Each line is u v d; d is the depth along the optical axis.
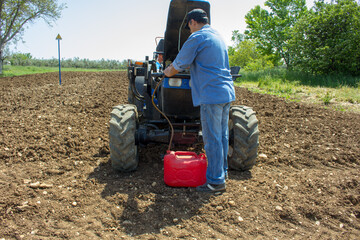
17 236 2.42
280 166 4.20
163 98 3.49
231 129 3.82
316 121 6.57
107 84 12.71
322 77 13.34
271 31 20.08
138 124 3.98
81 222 2.66
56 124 5.96
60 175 3.73
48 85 12.41
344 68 13.48
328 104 8.73
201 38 2.92
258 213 2.84
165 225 2.64
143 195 3.10
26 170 3.82
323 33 14.07
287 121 6.60
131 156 3.55
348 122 6.49
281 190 3.31
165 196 3.13
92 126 5.98
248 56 26.78
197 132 3.66
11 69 26.30
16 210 2.79
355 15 13.18
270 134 5.69
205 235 2.50
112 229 2.56
